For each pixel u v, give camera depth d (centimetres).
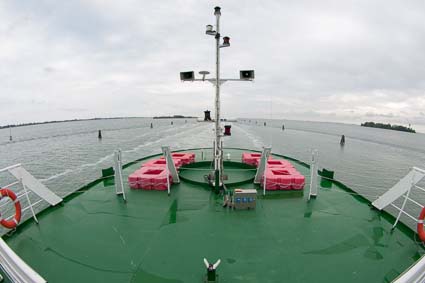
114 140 5806
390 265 533
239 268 522
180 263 538
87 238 635
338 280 489
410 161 3891
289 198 888
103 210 793
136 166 1395
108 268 523
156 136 6575
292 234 656
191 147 4597
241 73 891
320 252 579
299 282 484
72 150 4353
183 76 902
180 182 1048
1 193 623
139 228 685
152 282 483
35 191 747
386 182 2634
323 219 738
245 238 636
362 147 5519
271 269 520
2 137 7831
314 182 875
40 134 8344
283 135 7669
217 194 911
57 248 591
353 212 783
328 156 4178
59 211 782
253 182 1047
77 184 2303
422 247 596
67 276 500
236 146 4800
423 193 2247
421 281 359
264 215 761
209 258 555
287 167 1112
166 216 754
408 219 1719
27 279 345
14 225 647
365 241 622
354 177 2825
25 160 3447
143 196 902
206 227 690
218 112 903
